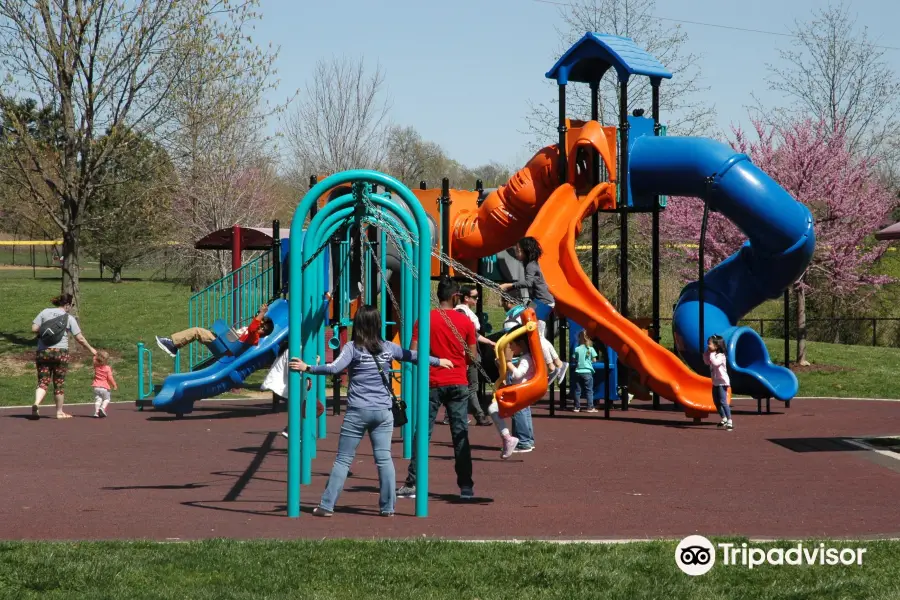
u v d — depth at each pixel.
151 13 26.08
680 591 6.03
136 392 21.92
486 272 20.41
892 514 8.60
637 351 16.33
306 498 9.39
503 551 6.95
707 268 29.17
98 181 27.98
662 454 12.60
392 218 10.85
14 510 8.84
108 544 7.15
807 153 28.64
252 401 20.34
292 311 8.53
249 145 36.25
